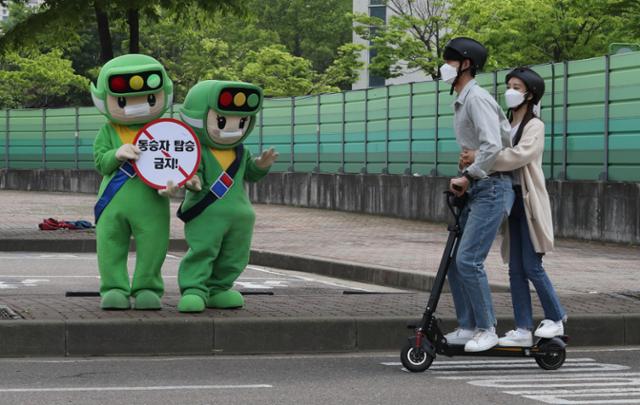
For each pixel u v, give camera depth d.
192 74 82.06
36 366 11.95
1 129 57.72
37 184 56.69
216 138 13.73
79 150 55.41
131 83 13.46
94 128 54.81
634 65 28.27
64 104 94.81
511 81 12.05
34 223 33.09
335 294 16.61
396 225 35.25
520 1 51.28
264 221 36.03
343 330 13.41
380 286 21.56
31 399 9.97
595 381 11.15
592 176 29.98
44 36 30.47
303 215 39.31
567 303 15.52
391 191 39.25
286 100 45.41
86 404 9.75
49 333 12.73
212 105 13.56
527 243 11.99
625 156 28.73
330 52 111.62
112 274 13.98
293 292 18.95
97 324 12.84
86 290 18.77
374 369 11.90
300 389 10.59
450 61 11.72
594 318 14.08
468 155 11.55
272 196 46.31
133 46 29.59
